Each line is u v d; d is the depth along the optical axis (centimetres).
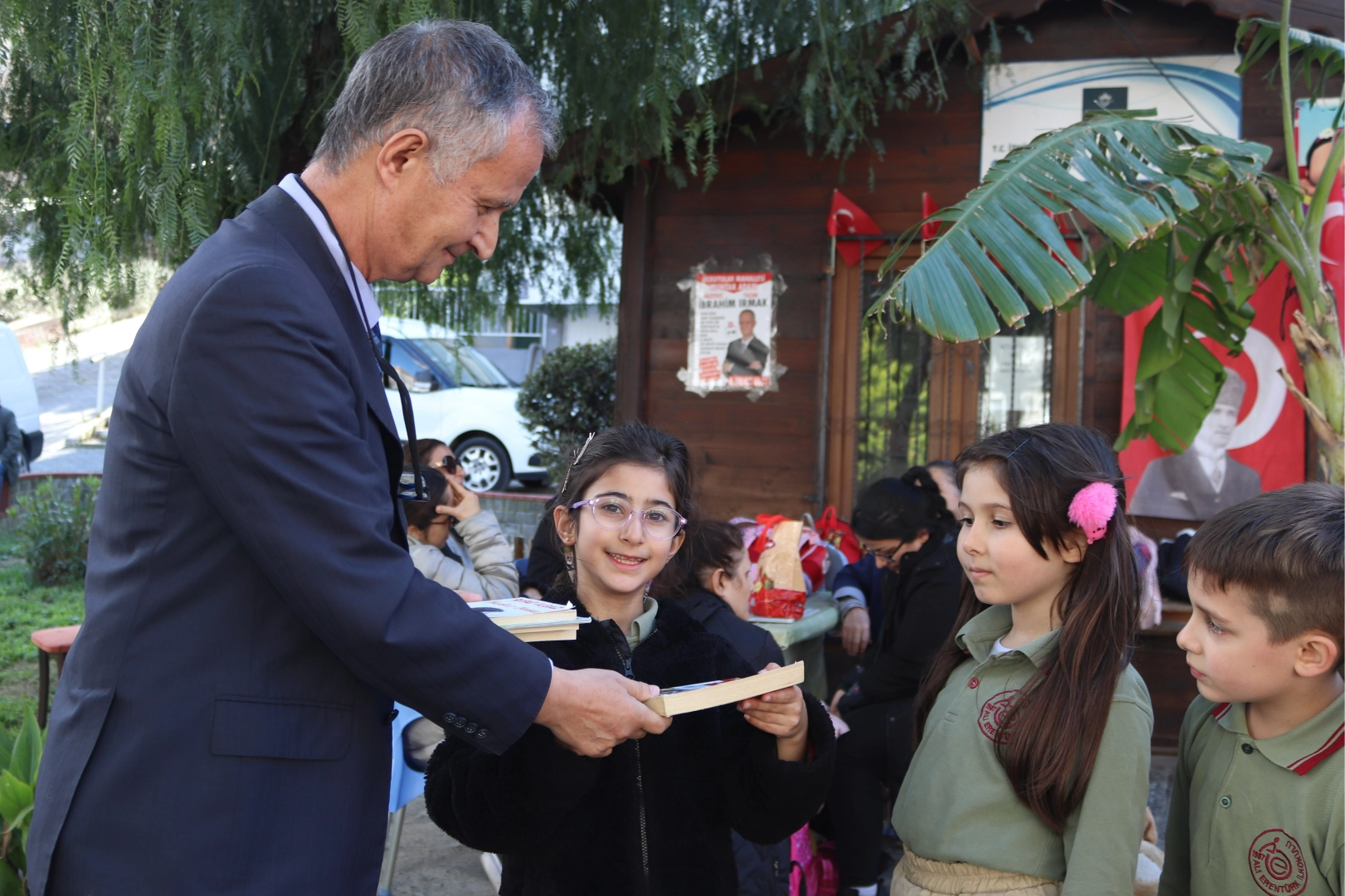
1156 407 421
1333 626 148
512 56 154
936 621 307
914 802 186
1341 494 160
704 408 542
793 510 530
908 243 343
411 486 158
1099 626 172
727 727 174
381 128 145
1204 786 167
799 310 531
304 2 434
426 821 396
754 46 501
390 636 130
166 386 131
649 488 176
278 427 129
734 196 539
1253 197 354
